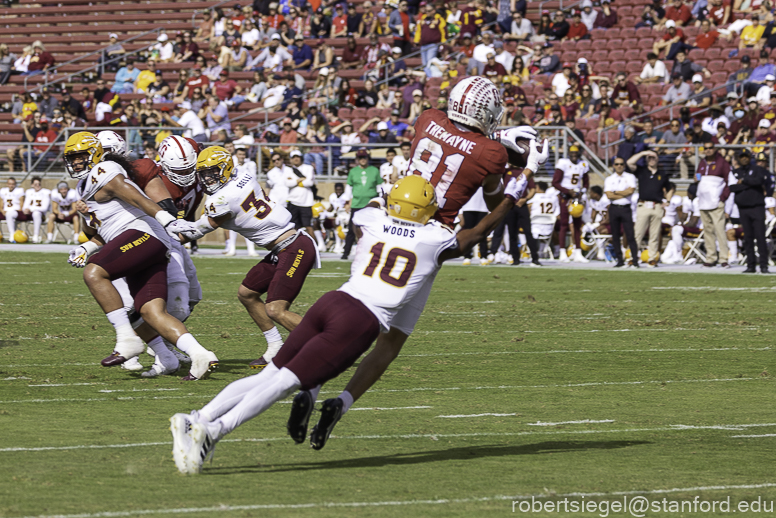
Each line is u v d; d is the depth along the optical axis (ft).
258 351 107.96
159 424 71.31
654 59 305.53
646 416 77.51
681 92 292.81
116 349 88.84
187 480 56.03
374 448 65.82
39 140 333.01
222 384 88.63
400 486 55.83
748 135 265.34
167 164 93.97
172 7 420.77
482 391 87.61
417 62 341.82
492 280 199.00
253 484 55.52
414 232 59.26
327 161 298.35
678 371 98.89
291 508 50.75
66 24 428.56
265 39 377.71
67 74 393.29
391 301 58.23
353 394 61.52
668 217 247.91
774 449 66.74
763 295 172.24
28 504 50.31
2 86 386.73
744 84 282.77
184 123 300.40
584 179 247.70
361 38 359.87
